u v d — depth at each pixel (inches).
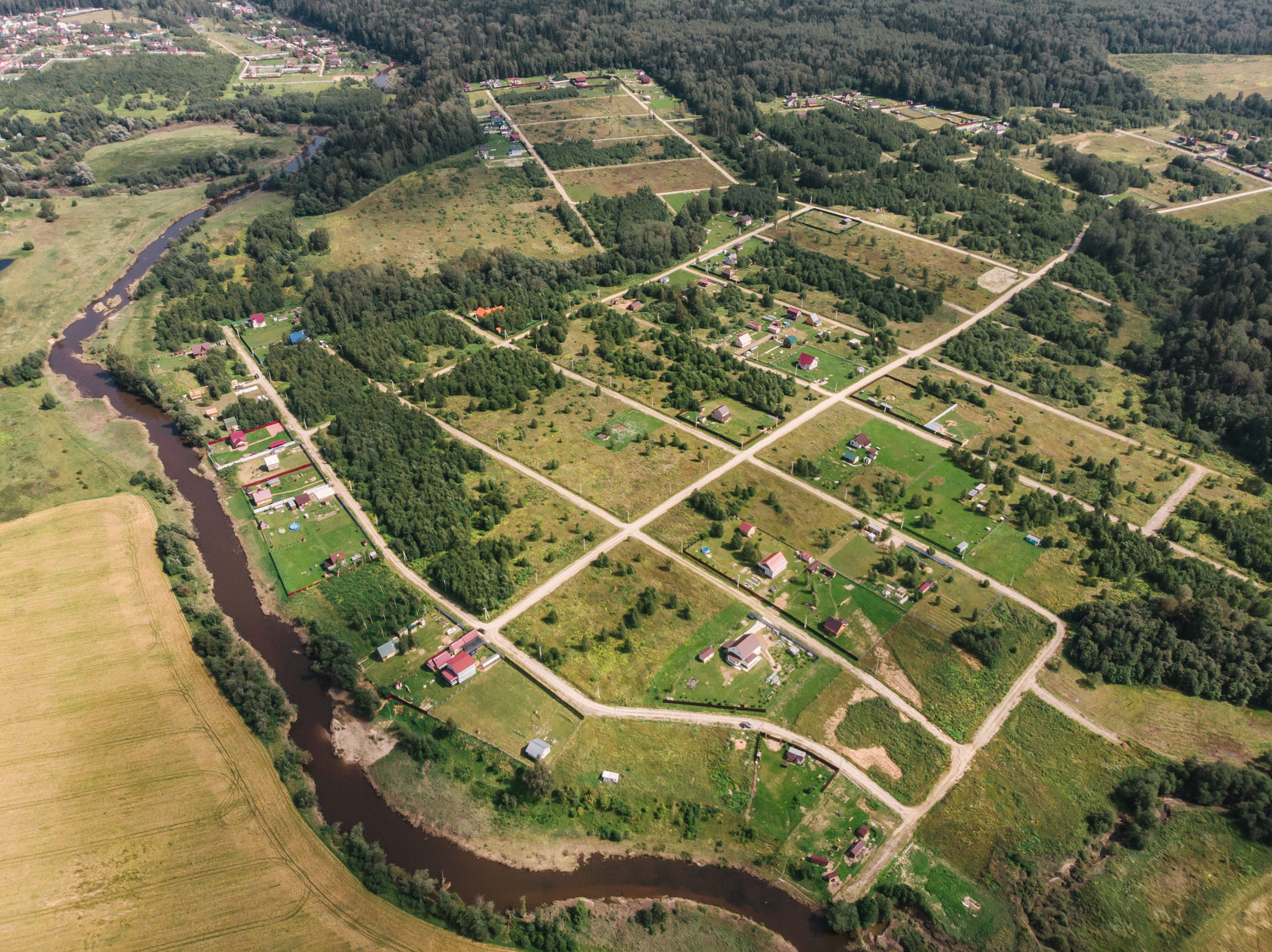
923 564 5693.9
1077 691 4845.0
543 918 3823.8
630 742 4554.6
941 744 4542.3
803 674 4911.4
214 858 4033.0
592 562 5689.0
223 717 4749.0
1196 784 4311.0
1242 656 4842.5
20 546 6023.6
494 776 4434.1
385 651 5039.4
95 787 4350.4
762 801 4288.9
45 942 3673.7
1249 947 3708.2
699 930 3811.5
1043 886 3937.0
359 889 3914.9
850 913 3799.2
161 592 5634.8
